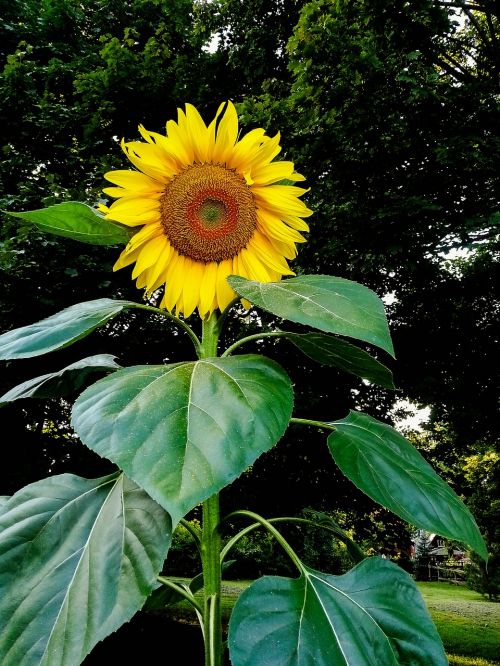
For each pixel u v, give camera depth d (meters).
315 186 9.33
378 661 1.07
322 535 19.72
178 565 18.98
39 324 1.46
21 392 1.76
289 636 1.04
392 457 1.41
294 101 8.58
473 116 8.41
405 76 7.86
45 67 10.56
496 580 22.42
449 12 9.77
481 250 11.47
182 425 1.00
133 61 10.46
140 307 1.54
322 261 9.33
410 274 9.59
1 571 1.17
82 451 8.73
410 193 8.65
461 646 13.48
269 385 1.12
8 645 1.06
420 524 1.24
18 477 7.90
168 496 0.88
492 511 19.31
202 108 10.91
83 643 1.02
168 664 9.56
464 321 10.56
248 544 18.25
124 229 1.65
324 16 8.28
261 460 9.80
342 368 1.56
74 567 1.17
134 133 10.98
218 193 1.66
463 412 10.05
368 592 1.20
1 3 11.48
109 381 1.14
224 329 9.84
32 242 7.51
